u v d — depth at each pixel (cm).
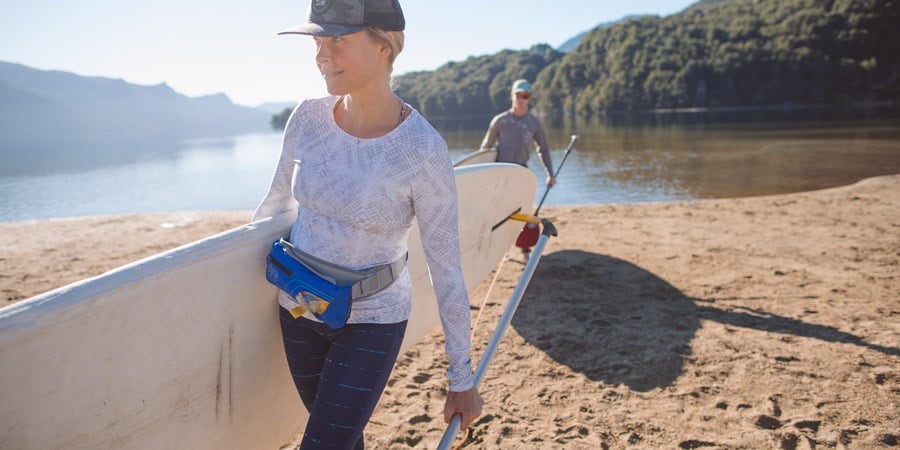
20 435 116
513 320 406
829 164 1655
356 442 155
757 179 1447
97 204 1788
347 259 145
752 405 287
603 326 390
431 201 141
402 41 141
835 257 541
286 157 159
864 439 255
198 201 1780
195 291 153
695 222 731
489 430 274
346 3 130
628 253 573
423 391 316
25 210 1716
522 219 267
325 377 145
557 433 270
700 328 381
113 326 133
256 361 178
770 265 521
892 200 825
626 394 304
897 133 2697
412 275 267
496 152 531
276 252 157
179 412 154
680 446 257
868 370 316
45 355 119
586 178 1638
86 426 129
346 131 143
